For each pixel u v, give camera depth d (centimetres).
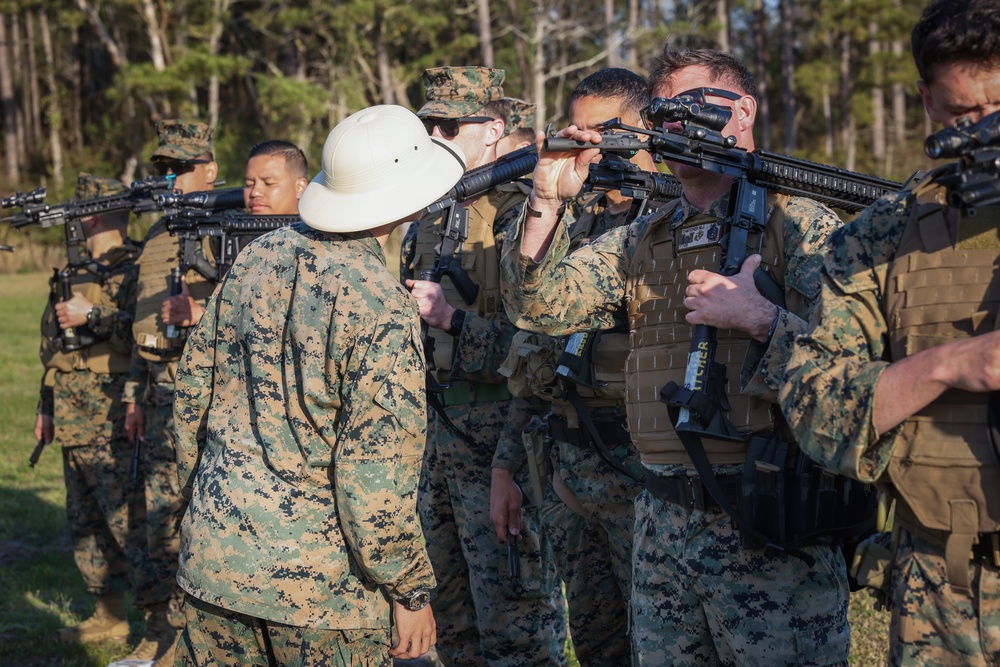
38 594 567
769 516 245
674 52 283
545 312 281
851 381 195
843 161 3566
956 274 191
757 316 243
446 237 374
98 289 521
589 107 342
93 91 5000
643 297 278
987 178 176
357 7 2961
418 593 263
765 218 258
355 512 249
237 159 3422
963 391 191
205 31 3234
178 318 456
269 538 253
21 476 800
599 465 341
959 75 188
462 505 383
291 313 261
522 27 3369
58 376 516
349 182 267
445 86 403
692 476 260
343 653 260
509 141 419
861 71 3412
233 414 267
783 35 3494
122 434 512
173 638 475
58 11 3569
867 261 206
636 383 276
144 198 503
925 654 199
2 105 5031
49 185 4034
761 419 249
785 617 250
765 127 3862
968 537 189
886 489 205
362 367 252
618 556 348
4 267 2839
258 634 264
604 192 349
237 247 461
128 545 505
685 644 268
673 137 254
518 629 383
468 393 378
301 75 3603
